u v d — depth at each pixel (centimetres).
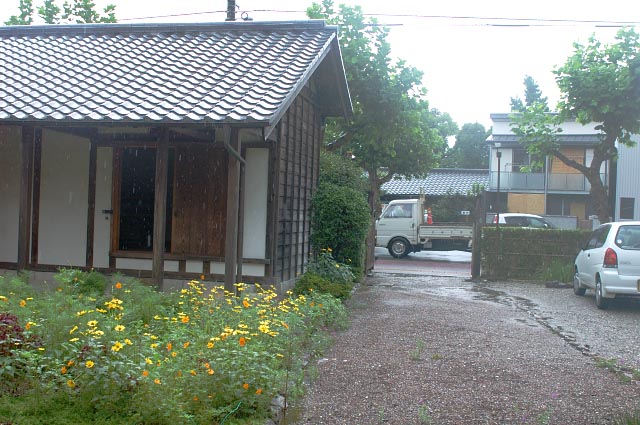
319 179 1416
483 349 789
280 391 562
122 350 498
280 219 1127
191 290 861
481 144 5341
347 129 1805
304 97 1259
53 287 975
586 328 954
